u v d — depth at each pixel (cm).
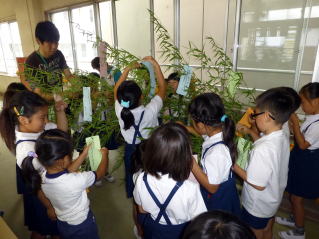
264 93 126
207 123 118
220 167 115
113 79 201
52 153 114
